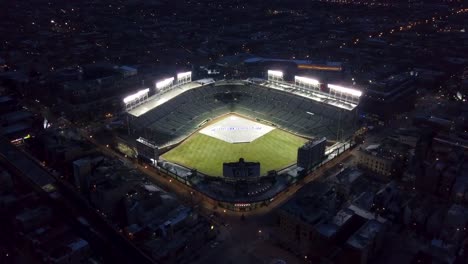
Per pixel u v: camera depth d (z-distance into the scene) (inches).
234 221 7076.8
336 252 5999.0
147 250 6131.9
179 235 6358.3
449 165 7859.3
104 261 5974.4
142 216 6752.0
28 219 6461.6
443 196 7603.4
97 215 7106.3
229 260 6146.7
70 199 7514.8
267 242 6555.1
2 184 7529.5
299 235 6461.6
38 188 7780.5
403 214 6988.2
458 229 6437.0
